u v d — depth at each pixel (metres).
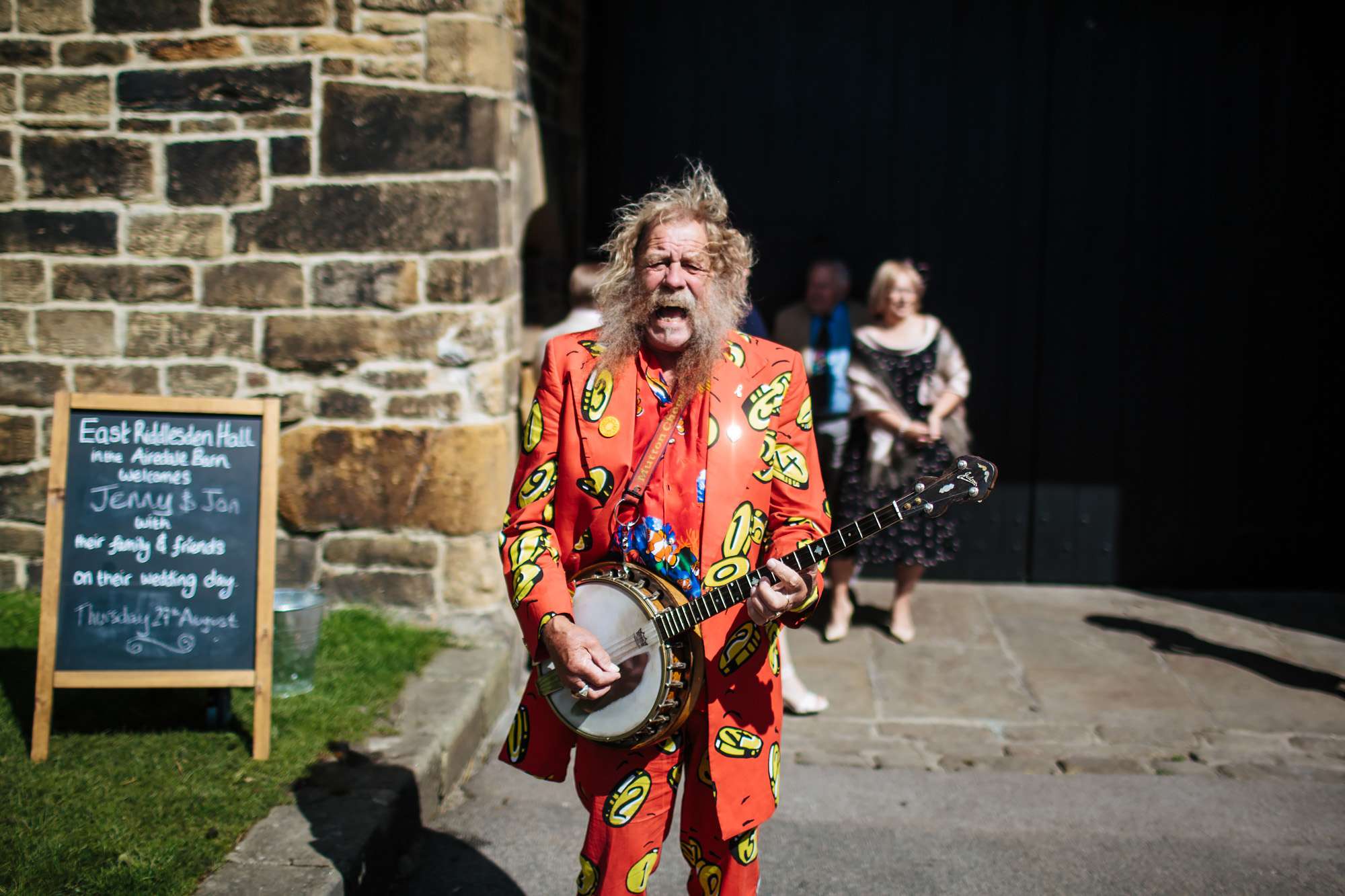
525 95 4.64
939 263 5.47
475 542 4.39
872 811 3.55
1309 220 5.31
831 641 4.96
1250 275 5.36
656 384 2.29
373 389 4.34
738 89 5.46
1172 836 3.37
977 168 5.40
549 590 2.22
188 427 3.42
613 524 2.27
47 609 3.29
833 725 4.17
